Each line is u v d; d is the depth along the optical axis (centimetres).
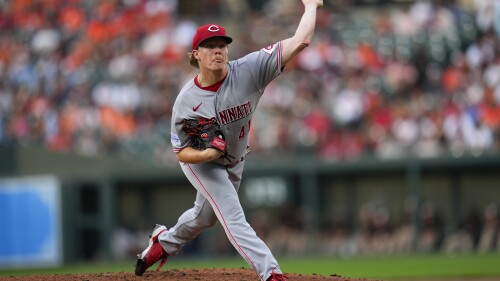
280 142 7162
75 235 6762
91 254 6850
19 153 6750
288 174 6875
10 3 8738
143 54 8175
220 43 2192
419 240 6831
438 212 7038
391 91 7506
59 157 6775
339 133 7194
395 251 6906
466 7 8138
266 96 7575
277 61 2242
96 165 6850
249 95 2269
